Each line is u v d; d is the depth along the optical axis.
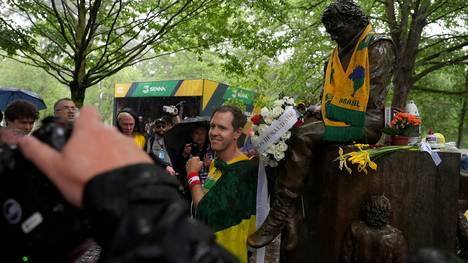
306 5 10.61
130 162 0.74
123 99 13.85
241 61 9.38
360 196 3.19
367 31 3.37
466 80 13.02
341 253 3.20
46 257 0.84
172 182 0.75
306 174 3.28
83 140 0.74
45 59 7.22
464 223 3.54
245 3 8.42
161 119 5.13
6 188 0.83
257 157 3.36
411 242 3.27
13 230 0.83
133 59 7.92
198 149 4.66
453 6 10.18
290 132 3.15
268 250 4.16
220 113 3.09
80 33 7.36
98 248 4.24
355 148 3.20
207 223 3.01
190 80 12.20
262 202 3.10
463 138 17.02
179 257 0.66
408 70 10.35
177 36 8.00
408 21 11.02
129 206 0.69
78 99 7.34
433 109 14.70
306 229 3.51
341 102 3.29
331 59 3.46
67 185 0.73
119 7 7.53
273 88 11.08
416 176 3.26
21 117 4.11
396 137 3.34
